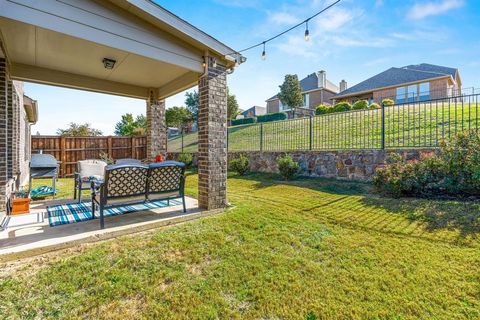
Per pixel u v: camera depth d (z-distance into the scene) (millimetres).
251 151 10078
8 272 2422
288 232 3564
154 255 2830
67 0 3094
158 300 2166
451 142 4867
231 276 2525
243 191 6504
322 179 7469
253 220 4008
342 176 7266
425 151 5766
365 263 2758
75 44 4109
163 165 3941
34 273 2414
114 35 3494
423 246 3049
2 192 3943
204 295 2248
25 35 3764
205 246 3094
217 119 4652
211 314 2031
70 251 2883
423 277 2463
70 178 10672
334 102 27469
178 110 28297
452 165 4633
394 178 5070
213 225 3754
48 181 9500
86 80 5828
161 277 2461
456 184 4598
